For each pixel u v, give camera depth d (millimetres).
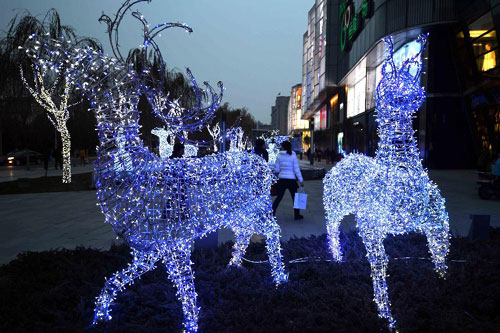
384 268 2971
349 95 38000
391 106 3295
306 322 2705
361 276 3600
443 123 20656
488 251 4227
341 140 39906
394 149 3332
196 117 3096
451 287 3312
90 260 4016
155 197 2545
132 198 2498
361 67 29828
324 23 41406
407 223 3201
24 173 18484
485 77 17656
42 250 4758
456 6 18812
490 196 8930
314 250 4371
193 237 2723
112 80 2471
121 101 2506
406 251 4312
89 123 22438
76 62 2365
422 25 19609
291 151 6621
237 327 2680
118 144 2523
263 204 3344
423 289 3252
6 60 13484
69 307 3012
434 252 3549
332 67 39188
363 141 32094
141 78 2604
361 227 3111
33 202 8547
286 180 6535
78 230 5801
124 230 2496
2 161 26406
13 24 13641
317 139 47031
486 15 16828
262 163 3301
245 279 3541
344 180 3465
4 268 3773
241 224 3256
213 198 2799
